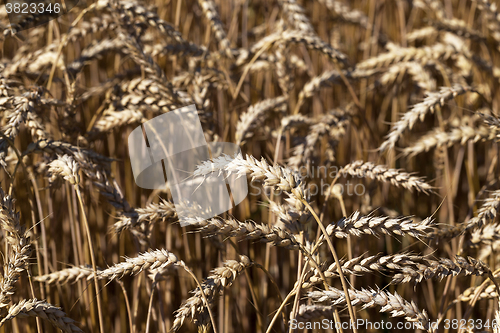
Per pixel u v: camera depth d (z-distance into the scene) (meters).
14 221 1.28
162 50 2.13
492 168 2.33
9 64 2.07
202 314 1.38
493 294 1.40
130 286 2.46
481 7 2.73
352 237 2.47
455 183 2.84
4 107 1.52
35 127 1.51
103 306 2.08
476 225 1.49
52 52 2.04
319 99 3.21
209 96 2.06
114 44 2.29
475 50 4.13
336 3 3.64
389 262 1.21
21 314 1.27
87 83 3.35
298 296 1.24
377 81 2.67
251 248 2.25
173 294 2.51
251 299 2.43
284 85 2.27
